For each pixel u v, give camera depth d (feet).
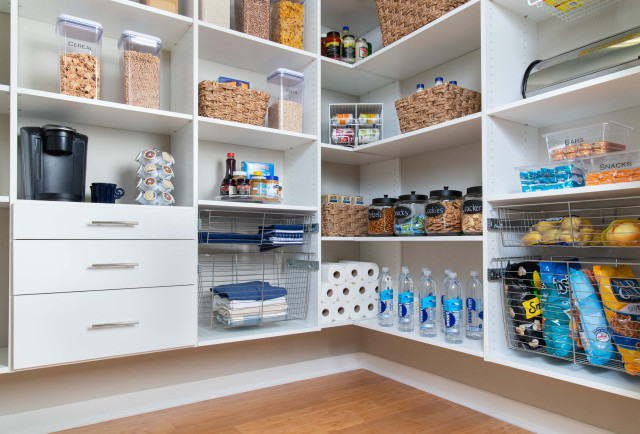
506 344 5.46
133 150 6.49
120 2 5.47
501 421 6.03
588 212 5.49
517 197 5.05
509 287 5.35
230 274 7.27
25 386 5.57
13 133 4.74
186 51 6.23
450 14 5.86
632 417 4.94
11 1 4.82
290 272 7.59
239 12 6.76
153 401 6.41
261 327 6.70
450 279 6.37
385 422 5.90
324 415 6.13
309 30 7.41
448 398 6.88
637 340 4.34
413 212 6.75
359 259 8.96
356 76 8.04
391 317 7.13
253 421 5.92
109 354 5.07
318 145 7.09
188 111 6.10
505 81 5.66
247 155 7.56
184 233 5.68
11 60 4.80
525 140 5.88
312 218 7.10
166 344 5.47
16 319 4.59
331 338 8.30
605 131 4.65
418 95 6.54
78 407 5.87
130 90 5.66
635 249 5.11
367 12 8.21
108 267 5.11
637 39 4.49
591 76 4.75
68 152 5.14
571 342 4.87
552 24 5.95
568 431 5.44
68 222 4.91
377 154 7.96
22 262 4.64
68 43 5.29
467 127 6.02
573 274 4.84
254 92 6.57
